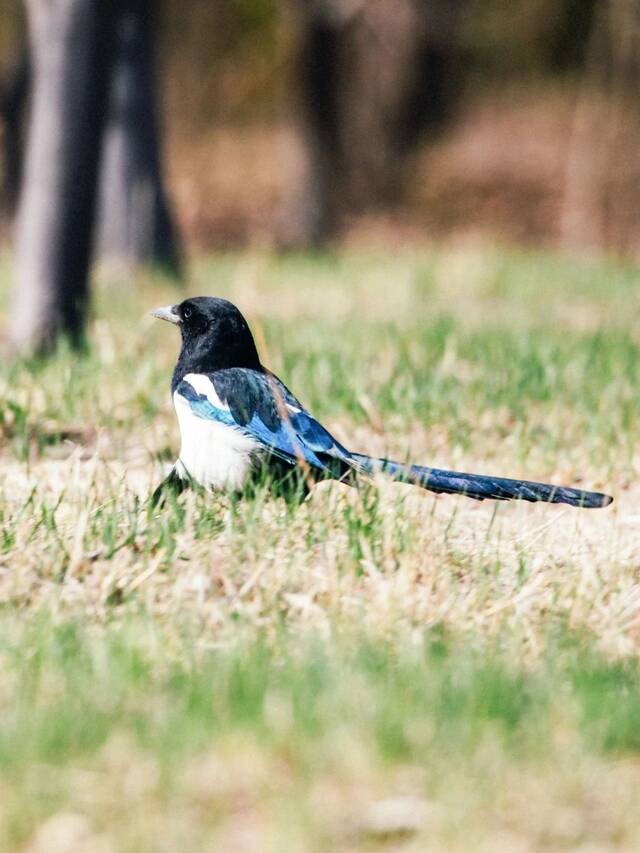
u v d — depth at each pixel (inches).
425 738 265.0
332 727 266.8
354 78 1955.0
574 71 2011.6
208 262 1307.8
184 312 419.8
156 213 1127.0
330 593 344.5
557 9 2003.0
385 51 1964.8
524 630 329.4
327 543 376.8
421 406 560.1
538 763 261.3
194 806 246.1
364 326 813.9
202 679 287.1
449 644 317.4
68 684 283.9
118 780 252.5
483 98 2014.0
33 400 561.0
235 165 2004.2
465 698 277.1
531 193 1893.5
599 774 259.1
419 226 1878.7
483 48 2016.5
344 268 1230.3
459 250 1498.5
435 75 1994.3
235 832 239.1
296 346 700.0
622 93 1781.5
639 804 250.5
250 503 386.6
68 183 700.7
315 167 1761.8
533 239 1844.2
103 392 576.7
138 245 1120.8
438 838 238.1
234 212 1913.1
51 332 701.9
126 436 526.6
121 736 266.1
